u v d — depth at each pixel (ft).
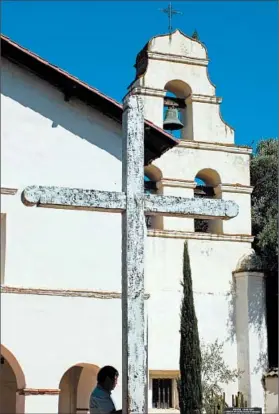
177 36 86.48
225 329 82.33
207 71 87.40
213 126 86.48
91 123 67.15
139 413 38.27
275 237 85.40
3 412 69.82
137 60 87.92
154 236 81.71
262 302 82.74
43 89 66.33
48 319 61.57
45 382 60.34
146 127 67.72
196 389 66.64
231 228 85.10
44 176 64.49
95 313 62.90
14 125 64.80
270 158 99.19
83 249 63.82
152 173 84.23
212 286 82.94
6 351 60.13
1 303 60.54
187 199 42.19
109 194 40.68
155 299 80.33
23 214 62.85
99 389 36.96
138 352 38.96
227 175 85.87
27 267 62.03
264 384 80.64
